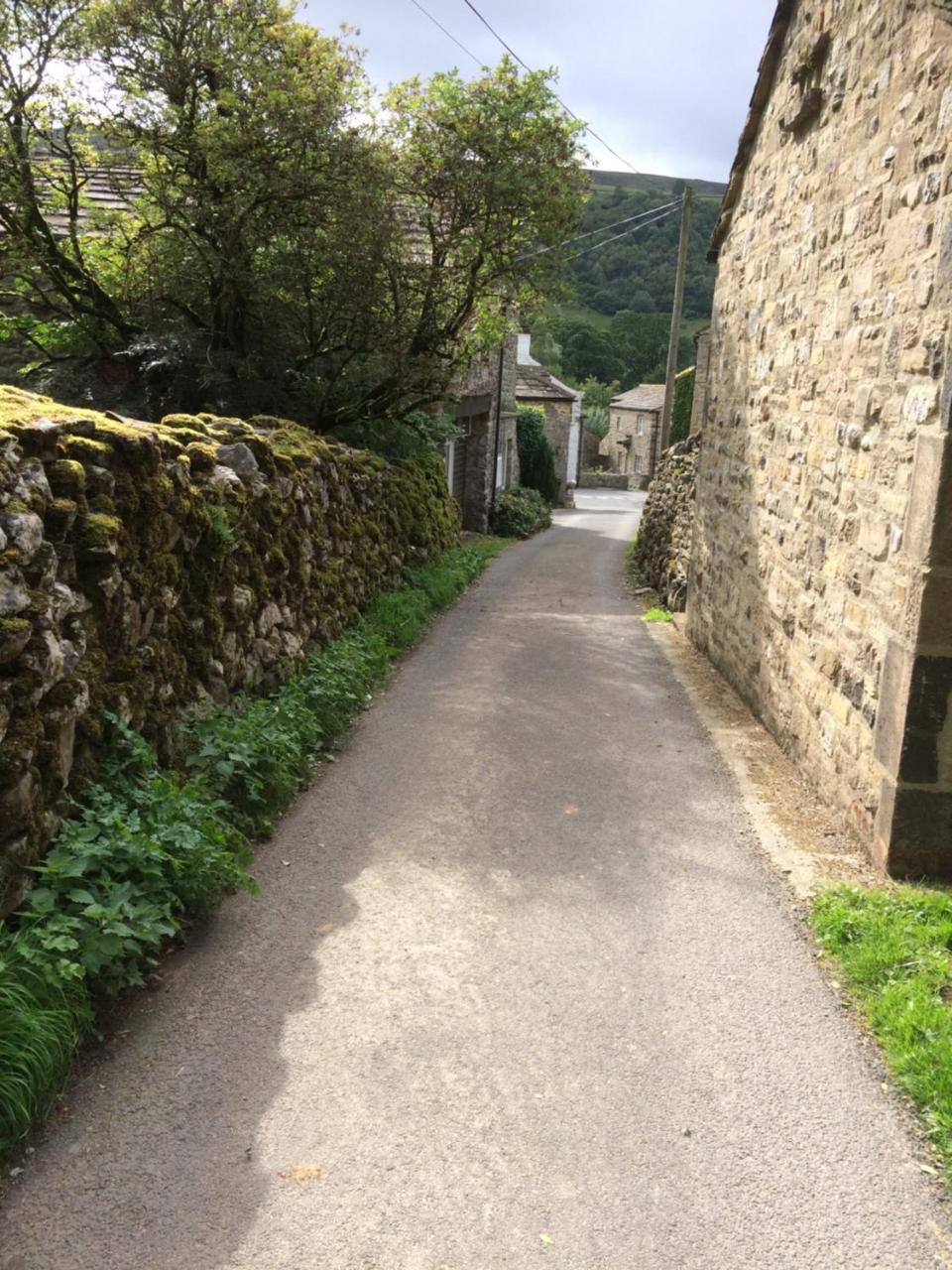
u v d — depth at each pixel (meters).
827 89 5.64
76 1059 2.87
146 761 3.77
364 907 3.88
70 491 3.51
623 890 4.12
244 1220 2.34
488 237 10.15
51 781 3.22
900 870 4.19
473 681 7.46
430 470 13.69
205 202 9.18
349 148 9.07
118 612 3.82
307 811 4.80
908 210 4.26
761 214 7.36
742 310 7.97
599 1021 3.21
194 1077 2.84
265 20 9.11
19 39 8.47
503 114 9.88
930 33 4.09
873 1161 2.63
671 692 7.48
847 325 5.09
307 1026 3.10
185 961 3.43
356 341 10.25
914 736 4.04
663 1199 2.47
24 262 9.38
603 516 30.42
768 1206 2.46
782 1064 3.03
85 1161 2.49
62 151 9.43
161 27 8.73
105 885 3.19
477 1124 2.71
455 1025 3.15
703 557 9.15
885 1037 3.12
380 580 9.31
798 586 5.83
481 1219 2.38
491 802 5.02
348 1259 2.24
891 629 4.24
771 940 3.76
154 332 9.85
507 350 25.56
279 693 5.75
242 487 5.40
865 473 4.70
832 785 5.00
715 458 8.85
